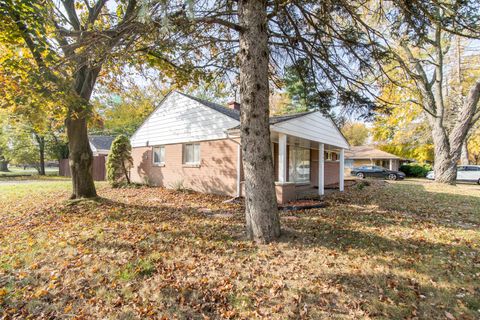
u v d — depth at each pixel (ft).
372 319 8.23
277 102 71.67
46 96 14.65
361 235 16.44
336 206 27.30
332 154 59.16
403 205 27.78
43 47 14.28
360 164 102.99
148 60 20.97
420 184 53.72
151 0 10.48
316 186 49.39
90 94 24.97
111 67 21.91
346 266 11.82
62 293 9.62
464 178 63.10
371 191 41.19
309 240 15.10
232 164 33.30
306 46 19.29
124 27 15.15
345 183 55.36
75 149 26.37
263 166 14.47
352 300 9.21
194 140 38.09
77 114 19.12
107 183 48.60
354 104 20.62
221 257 12.76
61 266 11.71
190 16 10.53
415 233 16.98
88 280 10.52
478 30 13.14
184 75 23.85
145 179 46.24
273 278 10.71
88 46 15.62
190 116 38.91
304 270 11.41
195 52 20.67
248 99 14.26
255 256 12.78
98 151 70.44
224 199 31.07
